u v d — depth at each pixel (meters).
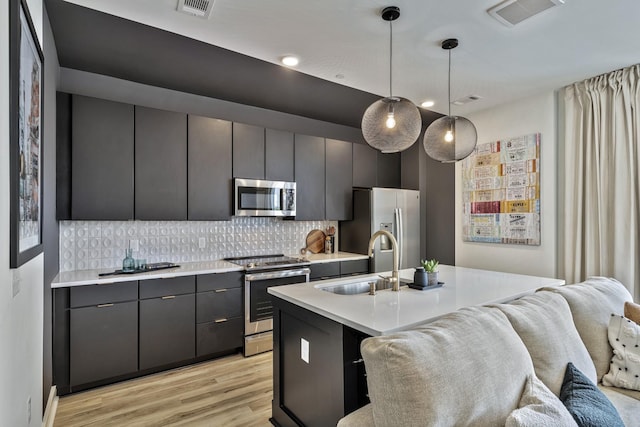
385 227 4.42
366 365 1.29
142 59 2.79
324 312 1.79
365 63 2.87
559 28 2.34
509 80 3.26
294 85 3.37
